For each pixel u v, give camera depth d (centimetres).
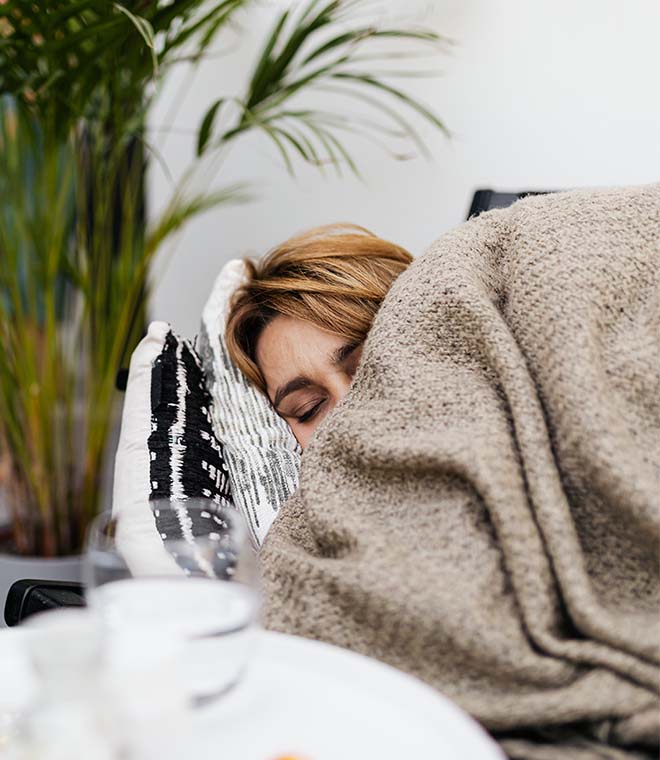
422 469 79
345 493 84
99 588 53
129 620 50
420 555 74
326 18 149
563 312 83
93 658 47
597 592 74
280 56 150
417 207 191
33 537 178
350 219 200
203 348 128
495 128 177
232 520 59
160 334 127
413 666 70
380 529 79
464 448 76
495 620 68
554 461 76
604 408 75
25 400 166
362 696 56
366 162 196
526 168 176
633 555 74
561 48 167
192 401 119
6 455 175
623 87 162
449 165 185
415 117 187
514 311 89
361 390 93
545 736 65
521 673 65
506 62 173
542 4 167
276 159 210
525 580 69
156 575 54
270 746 51
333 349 116
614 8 160
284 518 91
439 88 183
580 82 166
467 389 84
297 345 116
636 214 94
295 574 77
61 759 44
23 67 134
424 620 68
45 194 162
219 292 134
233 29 204
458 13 177
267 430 118
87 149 172
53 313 165
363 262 123
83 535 179
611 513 75
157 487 105
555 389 79
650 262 90
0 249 167
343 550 79
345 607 73
